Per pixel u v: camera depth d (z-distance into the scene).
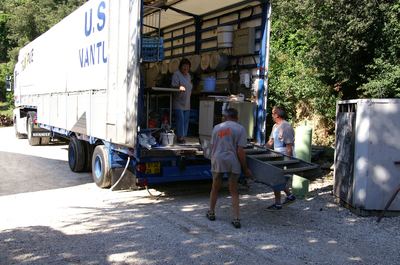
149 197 7.64
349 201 6.69
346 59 9.59
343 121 6.99
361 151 6.38
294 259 4.70
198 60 9.85
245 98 8.67
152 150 7.11
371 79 9.36
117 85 7.58
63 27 10.70
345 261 4.67
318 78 10.86
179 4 9.34
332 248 5.07
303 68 12.20
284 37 14.01
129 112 7.16
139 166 7.28
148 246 5.05
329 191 7.98
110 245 5.09
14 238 5.32
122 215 6.41
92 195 7.75
